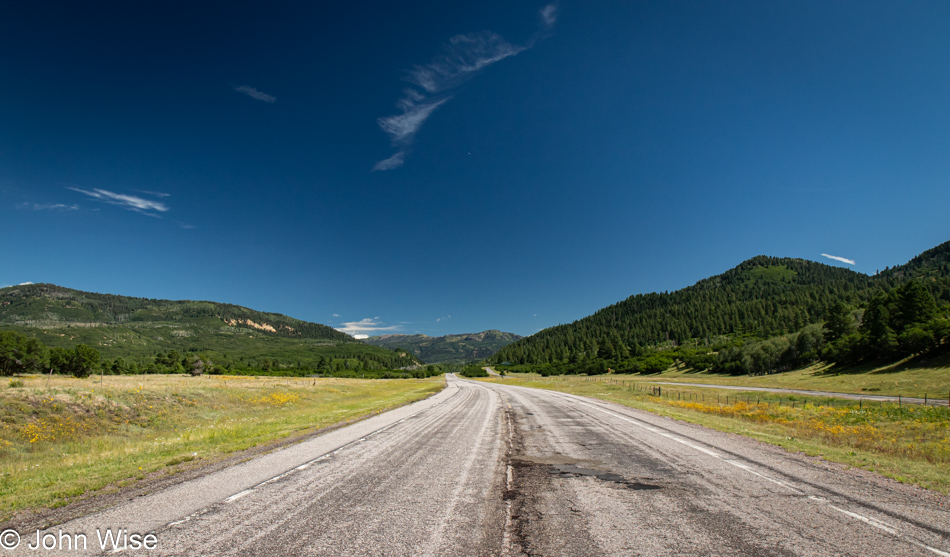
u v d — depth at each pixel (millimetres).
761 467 7223
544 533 4246
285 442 10117
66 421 16703
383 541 4043
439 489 5945
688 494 5629
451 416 16922
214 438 11273
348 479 6492
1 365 44531
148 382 31688
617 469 7234
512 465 7609
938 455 9250
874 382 51375
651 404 24625
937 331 53500
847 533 4184
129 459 8523
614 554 3734
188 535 4203
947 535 4133
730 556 3670
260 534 4211
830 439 11211
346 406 23938
